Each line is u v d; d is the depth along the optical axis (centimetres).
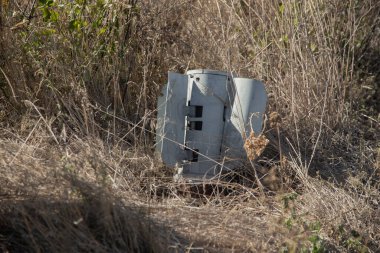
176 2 1733
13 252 1042
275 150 1516
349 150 1593
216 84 1359
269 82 1647
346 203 1362
